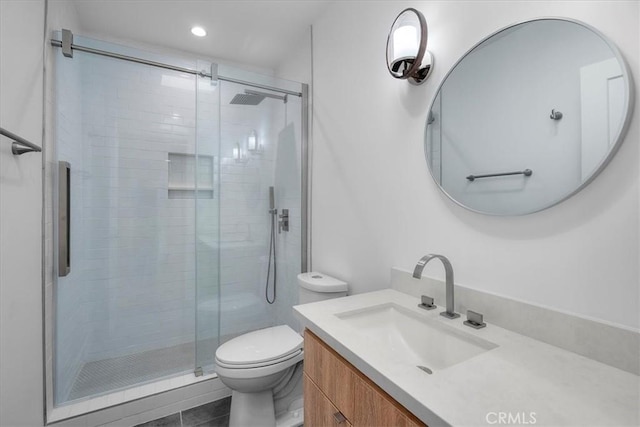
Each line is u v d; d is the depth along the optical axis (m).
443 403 0.62
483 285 1.10
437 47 1.27
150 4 2.04
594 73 0.81
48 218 1.61
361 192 1.75
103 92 2.23
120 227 2.35
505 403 0.62
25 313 1.29
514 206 0.99
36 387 1.43
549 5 0.91
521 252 0.98
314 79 2.26
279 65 2.84
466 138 1.14
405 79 1.39
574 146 0.84
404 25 1.28
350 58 1.84
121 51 1.97
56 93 1.70
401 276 1.43
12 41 1.16
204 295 2.21
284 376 1.74
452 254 1.21
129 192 2.37
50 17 1.62
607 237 0.79
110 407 1.68
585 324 0.82
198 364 2.09
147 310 2.45
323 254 2.15
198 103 2.26
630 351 0.74
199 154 2.27
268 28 2.32
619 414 0.59
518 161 0.98
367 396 0.82
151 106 2.42
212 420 1.75
